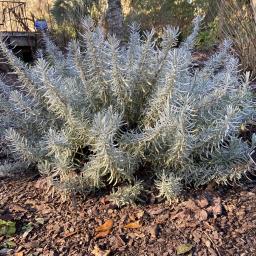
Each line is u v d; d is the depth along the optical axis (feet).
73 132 6.06
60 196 6.26
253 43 10.26
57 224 5.73
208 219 5.54
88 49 5.88
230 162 6.15
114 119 5.19
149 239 5.31
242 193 6.10
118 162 5.49
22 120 6.66
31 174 7.01
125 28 16.57
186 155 5.70
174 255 5.04
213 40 13.29
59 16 17.34
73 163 6.14
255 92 9.00
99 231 5.51
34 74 6.46
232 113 5.40
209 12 16.83
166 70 5.99
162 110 5.83
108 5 14.29
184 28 17.38
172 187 5.59
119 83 5.90
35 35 15.62
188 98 5.25
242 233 5.32
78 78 6.85
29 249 5.34
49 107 5.98
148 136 5.60
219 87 6.19
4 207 6.16
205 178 6.14
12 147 7.13
